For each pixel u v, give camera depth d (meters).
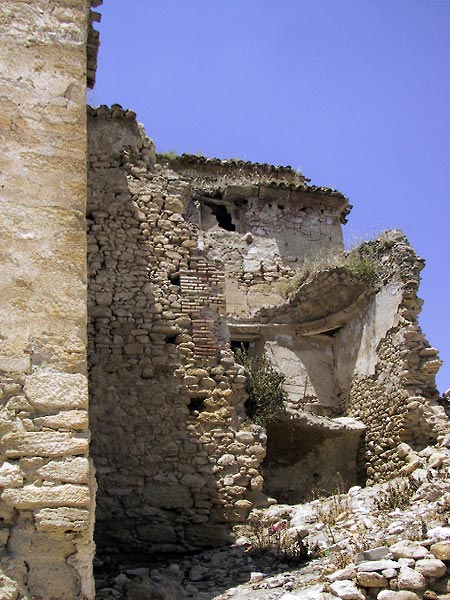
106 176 12.98
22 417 6.36
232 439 11.79
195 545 10.98
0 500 6.08
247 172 22.59
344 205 21.94
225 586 9.13
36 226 6.98
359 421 15.41
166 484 11.27
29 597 5.79
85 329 6.79
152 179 13.23
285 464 14.80
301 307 17.47
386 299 15.49
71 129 7.41
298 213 21.55
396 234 15.97
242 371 12.38
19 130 7.27
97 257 12.41
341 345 17.12
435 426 13.47
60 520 6.05
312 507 11.77
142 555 10.80
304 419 14.33
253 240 20.75
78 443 6.34
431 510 10.05
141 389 11.76
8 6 7.71
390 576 7.96
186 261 12.79
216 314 12.58
